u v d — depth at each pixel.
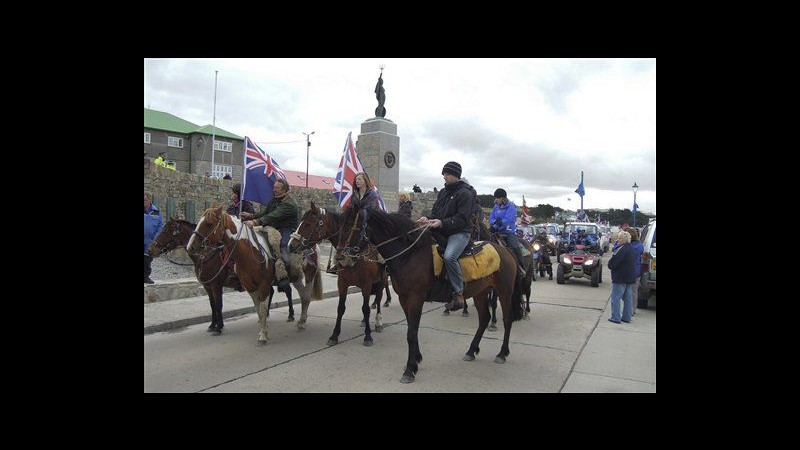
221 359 6.20
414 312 5.44
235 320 8.77
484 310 6.29
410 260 5.45
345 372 5.71
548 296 12.27
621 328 8.48
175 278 11.48
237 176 50.25
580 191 34.03
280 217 7.55
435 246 5.61
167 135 46.94
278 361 6.13
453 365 6.03
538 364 6.11
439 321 8.93
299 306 10.34
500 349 6.72
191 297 10.22
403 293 5.48
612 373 5.76
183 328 8.02
